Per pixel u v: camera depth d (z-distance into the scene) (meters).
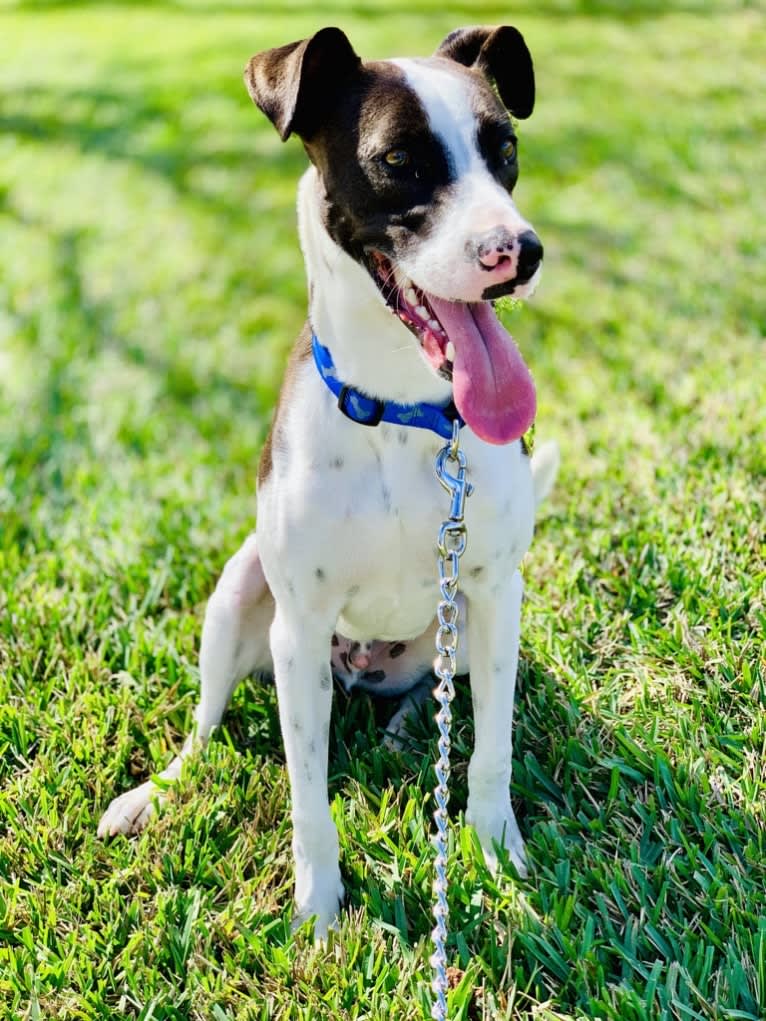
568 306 2.29
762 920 1.02
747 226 2.58
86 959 1.06
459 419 1.07
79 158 3.41
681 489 1.59
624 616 1.39
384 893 1.12
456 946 1.07
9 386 2.17
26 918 1.12
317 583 1.11
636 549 1.49
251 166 3.25
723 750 1.21
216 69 4.23
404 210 1.00
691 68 3.96
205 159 3.33
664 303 2.25
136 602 1.54
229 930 1.09
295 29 4.85
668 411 1.82
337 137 1.04
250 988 1.04
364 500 1.08
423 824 1.16
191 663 1.43
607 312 2.24
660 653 1.33
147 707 1.37
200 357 2.25
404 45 4.27
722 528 1.49
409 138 1.00
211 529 1.69
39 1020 1.03
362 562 1.11
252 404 2.08
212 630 1.26
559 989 1.02
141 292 2.54
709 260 2.42
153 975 1.05
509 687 1.15
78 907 1.12
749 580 1.39
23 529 1.73
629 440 1.74
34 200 3.13
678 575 1.42
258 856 1.17
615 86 3.76
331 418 1.08
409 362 1.04
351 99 1.04
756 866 1.09
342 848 1.17
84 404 2.09
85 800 1.22
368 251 1.03
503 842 1.14
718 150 3.11
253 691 1.37
